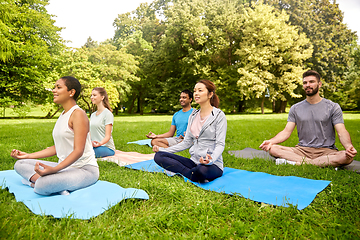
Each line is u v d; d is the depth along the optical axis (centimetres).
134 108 4581
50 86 2047
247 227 191
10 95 2089
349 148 336
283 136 420
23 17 1858
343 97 3288
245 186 284
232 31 2781
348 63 3092
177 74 3216
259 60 2438
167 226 194
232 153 498
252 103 3534
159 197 246
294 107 423
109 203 220
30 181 264
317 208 224
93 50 2844
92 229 181
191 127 336
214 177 310
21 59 2003
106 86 2302
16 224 180
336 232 182
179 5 2800
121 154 495
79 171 255
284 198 244
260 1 2661
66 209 209
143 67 3244
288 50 2650
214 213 213
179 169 315
